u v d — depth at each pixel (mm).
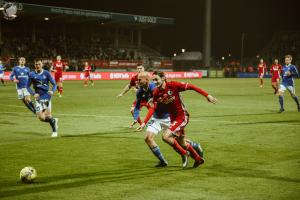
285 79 16500
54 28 57000
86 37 59062
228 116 15047
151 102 8445
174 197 5891
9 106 18250
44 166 7684
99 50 55375
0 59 41469
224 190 6219
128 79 47281
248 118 14500
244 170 7406
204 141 10195
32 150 9133
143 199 5801
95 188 6312
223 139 10469
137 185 6477
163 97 7406
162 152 8938
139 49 58844
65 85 34719
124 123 13281
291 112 16406
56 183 6566
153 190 6215
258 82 41281
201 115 15312
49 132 11547
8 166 7680
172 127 7383
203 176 7008
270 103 20078
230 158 8344
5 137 10758
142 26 57938
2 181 6668
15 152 8914
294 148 9359
